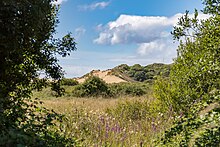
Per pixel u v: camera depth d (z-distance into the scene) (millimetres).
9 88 5676
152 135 6879
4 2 4562
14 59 5355
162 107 9109
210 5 5281
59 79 6578
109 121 8164
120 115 9727
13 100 5742
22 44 5207
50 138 5691
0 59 5242
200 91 7074
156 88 9336
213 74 6008
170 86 8914
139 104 11297
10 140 5086
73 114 8891
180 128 5445
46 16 5801
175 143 5348
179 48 8188
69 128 7332
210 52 5699
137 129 7723
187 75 7535
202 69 6262
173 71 8672
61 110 10445
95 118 8492
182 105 8148
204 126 5441
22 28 4984
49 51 6297
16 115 5363
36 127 5652
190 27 5918
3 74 5465
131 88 26656
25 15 4914
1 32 4738
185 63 7832
